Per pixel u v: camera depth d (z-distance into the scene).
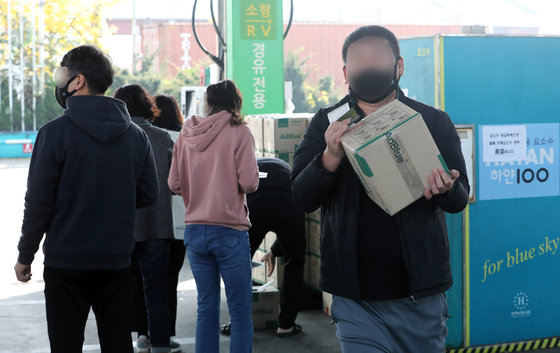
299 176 2.76
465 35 4.78
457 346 4.95
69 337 3.33
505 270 4.97
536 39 4.90
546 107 4.96
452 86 4.78
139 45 39.22
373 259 2.74
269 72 8.36
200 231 4.29
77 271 3.31
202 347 4.34
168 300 5.31
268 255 5.66
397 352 2.80
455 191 2.68
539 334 5.07
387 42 2.71
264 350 5.28
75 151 3.30
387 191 2.57
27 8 29.64
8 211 12.16
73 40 33.66
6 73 28.61
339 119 2.66
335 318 2.85
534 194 4.98
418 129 2.56
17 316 6.29
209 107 4.40
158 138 4.90
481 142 4.85
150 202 3.64
